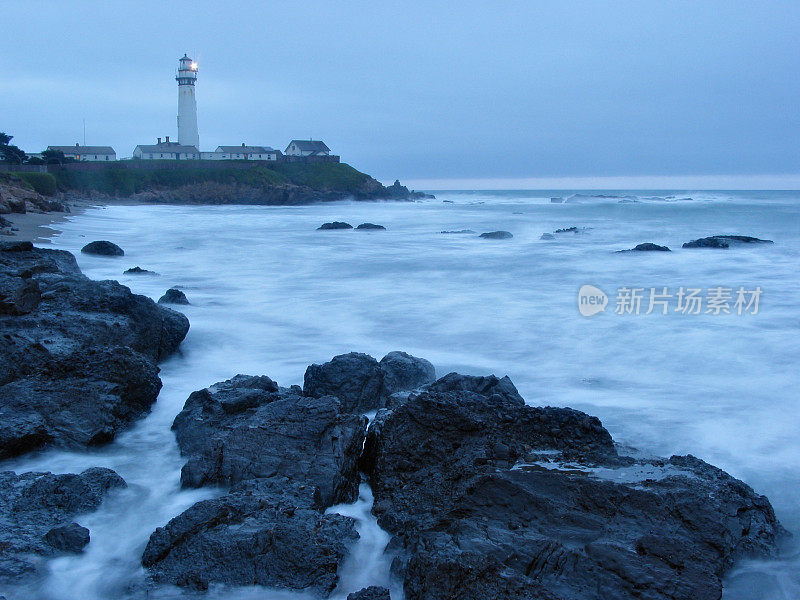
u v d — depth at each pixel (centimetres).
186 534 714
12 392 1023
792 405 1170
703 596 621
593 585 630
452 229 5406
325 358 1480
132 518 805
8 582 669
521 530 704
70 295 1371
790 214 7056
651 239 4381
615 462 845
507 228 5541
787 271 2766
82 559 718
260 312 1927
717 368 1389
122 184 9800
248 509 746
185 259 3133
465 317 1872
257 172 11075
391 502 822
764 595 670
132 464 956
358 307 2011
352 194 11425
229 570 674
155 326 1402
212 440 901
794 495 868
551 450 872
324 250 3659
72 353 1127
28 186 6488
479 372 1380
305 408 947
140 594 655
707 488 780
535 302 2089
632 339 1617
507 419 920
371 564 724
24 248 1585
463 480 801
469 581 617
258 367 1420
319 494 809
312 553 692
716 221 6044
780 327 1709
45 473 878
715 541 696
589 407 1170
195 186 10438
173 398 1225
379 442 912
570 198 13725
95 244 2995
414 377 1195
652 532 698
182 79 11712
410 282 2523
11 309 1240
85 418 1011
